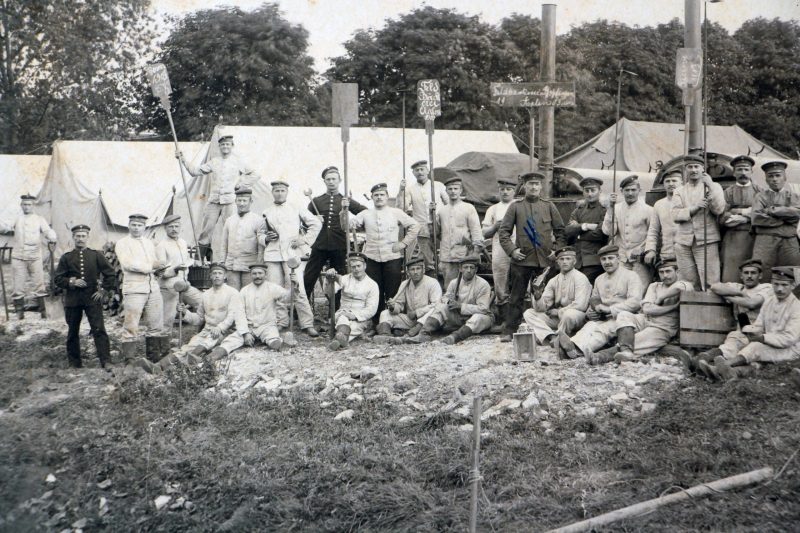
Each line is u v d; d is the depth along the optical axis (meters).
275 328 12.20
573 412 9.02
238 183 14.94
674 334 10.21
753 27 28.75
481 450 8.48
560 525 7.23
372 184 20.39
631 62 27.31
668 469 7.75
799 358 9.31
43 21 29.19
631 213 11.26
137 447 9.48
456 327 12.04
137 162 20.44
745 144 21.31
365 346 11.88
